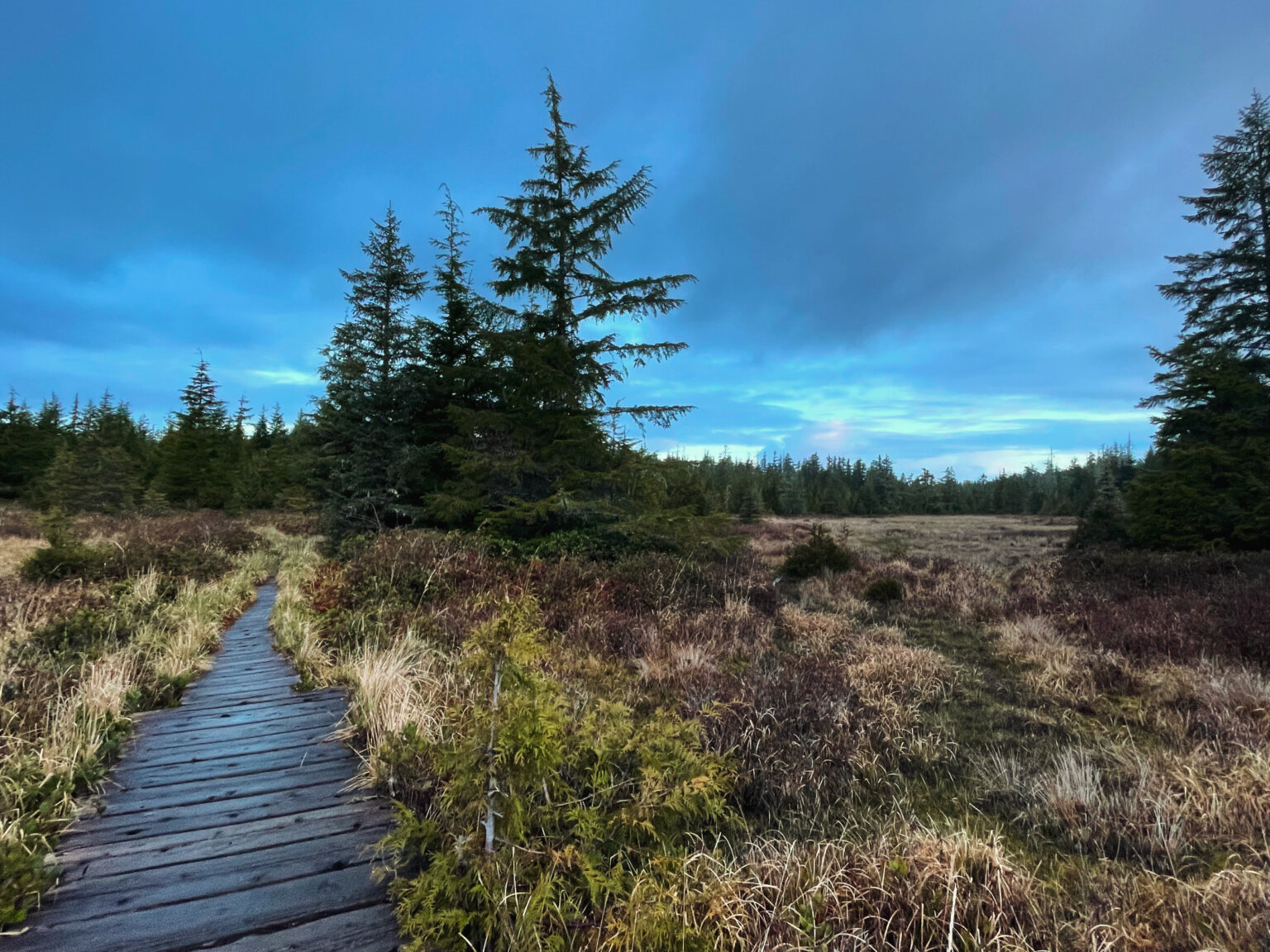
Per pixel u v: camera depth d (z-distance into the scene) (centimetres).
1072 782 393
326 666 614
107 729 404
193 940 222
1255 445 1441
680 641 750
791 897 270
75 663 534
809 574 1439
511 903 234
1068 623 887
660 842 308
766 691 525
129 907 239
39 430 3850
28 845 268
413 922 216
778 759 421
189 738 429
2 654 525
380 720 421
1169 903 279
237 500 3378
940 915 256
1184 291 1664
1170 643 735
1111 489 2672
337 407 1584
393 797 334
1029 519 5350
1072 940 260
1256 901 268
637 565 1052
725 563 1208
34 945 217
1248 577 1064
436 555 1016
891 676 639
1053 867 325
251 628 873
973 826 367
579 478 1223
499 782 268
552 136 1286
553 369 1176
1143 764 416
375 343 1583
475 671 275
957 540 2992
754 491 4178
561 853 256
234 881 258
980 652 806
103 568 990
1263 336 1548
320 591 897
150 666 559
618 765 354
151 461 3909
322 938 226
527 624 276
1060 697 608
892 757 457
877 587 1165
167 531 1777
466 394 1550
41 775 327
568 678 604
